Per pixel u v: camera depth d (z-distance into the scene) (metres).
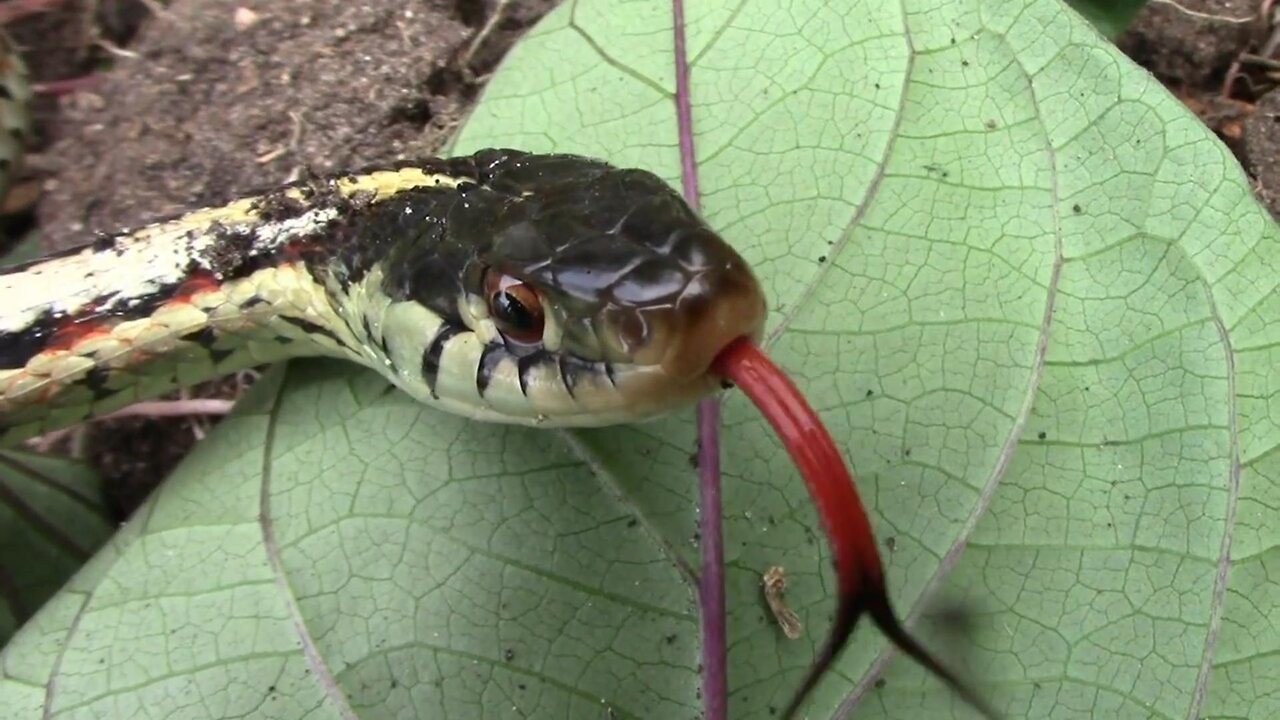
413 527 0.08
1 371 0.09
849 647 0.08
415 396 0.08
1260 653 0.07
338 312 0.09
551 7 0.12
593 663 0.08
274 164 0.11
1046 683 0.07
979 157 0.09
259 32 0.12
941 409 0.08
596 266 0.07
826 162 0.09
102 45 0.13
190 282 0.09
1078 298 0.08
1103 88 0.09
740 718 0.07
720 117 0.09
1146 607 0.08
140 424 0.11
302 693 0.08
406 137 0.11
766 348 0.08
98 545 0.10
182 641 0.08
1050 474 0.08
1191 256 0.08
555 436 0.08
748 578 0.08
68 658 0.08
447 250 0.08
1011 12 0.09
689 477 0.08
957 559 0.08
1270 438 0.08
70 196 0.12
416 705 0.08
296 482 0.08
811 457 0.07
